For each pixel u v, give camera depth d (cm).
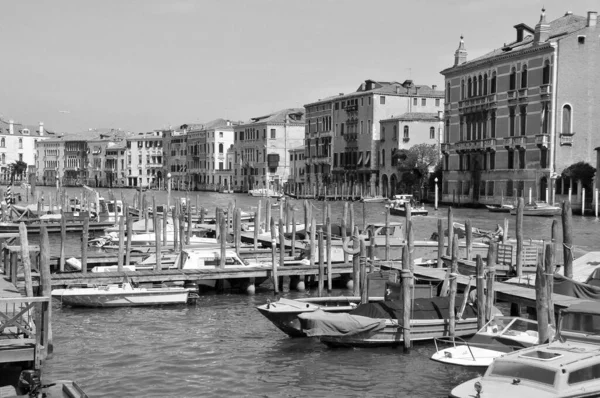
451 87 8075
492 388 1368
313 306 2144
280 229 2972
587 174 6356
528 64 6825
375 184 9625
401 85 9975
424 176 8644
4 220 5216
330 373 1809
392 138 9275
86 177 17250
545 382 1351
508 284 2438
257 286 2977
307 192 11238
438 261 2912
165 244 3931
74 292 2508
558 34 6781
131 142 16375
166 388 1706
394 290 2189
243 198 10981
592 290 2175
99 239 4391
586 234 4834
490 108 7350
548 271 1902
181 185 15325
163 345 2072
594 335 1517
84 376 1788
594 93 6675
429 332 1997
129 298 2541
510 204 7038
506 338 1769
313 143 11250
